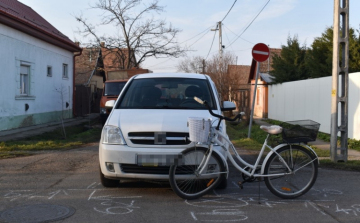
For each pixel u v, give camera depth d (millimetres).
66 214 4547
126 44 26562
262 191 5676
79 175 6680
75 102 22031
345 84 7949
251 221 4367
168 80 6801
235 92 26047
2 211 4648
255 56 10898
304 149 5301
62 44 18969
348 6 7898
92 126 17547
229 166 7555
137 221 4332
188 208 4820
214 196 5379
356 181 6332
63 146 10227
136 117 5535
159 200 5156
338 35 7863
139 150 5074
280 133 5141
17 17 13672
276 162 5250
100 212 4641
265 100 24297
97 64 28953
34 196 5320
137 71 19266
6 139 11555
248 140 11266
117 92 17078
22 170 7090
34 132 13656
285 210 4777
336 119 7906
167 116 5520
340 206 4961
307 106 15672
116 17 25938
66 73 20766
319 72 16234
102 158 5293
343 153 8000
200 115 5660
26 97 15258
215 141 5109
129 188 5773
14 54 14148
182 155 4984
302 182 5336
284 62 20750
